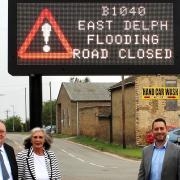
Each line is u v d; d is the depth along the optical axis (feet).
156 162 25.99
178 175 25.88
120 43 42.37
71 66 41.83
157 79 137.90
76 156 115.55
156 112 139.23
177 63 42.45
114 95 162.50
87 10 42.24
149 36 42.50
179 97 136.15
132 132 144.46
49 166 26.03
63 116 248.93
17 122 384.47
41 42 41.60
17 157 26.17
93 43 42.16
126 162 98.37
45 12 41.73
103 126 174.19
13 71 41.24
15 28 41.32
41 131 26.02
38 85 41.75
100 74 42.14
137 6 42.57
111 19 42.45
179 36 42.55
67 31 41.98
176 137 103.45
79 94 236.43
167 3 42.63
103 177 71.26
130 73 42.32
